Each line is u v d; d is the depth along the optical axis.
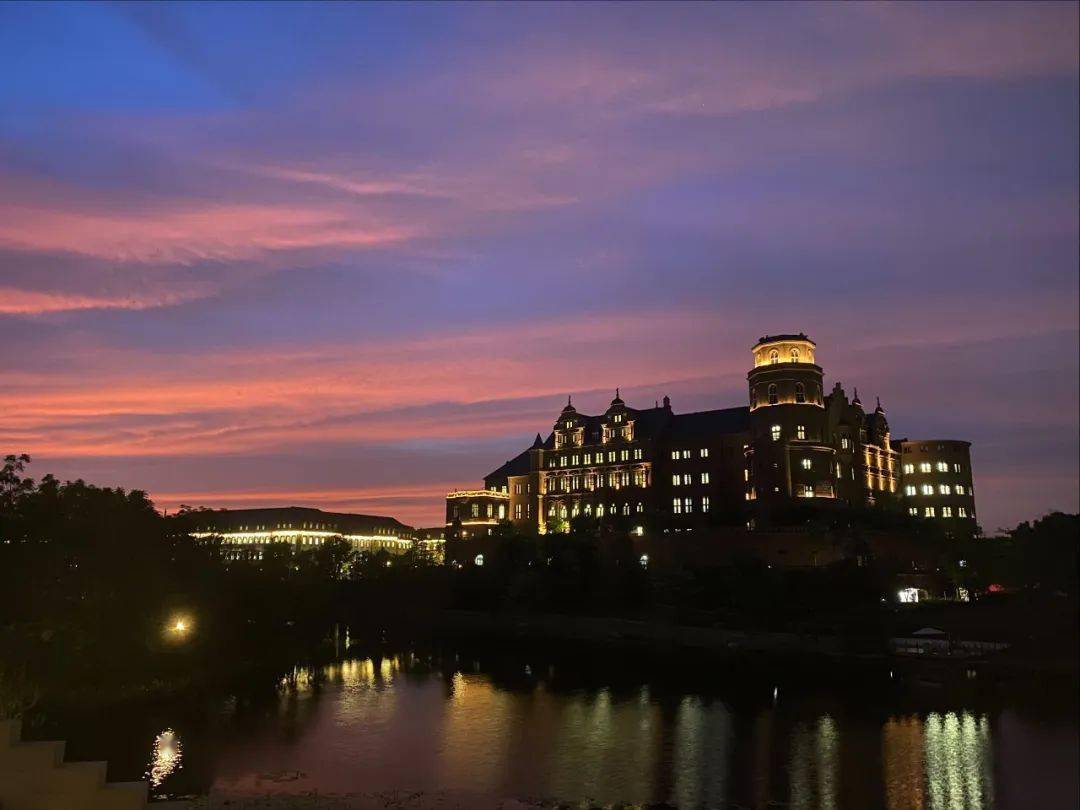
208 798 46.56
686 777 53.09
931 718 69.12
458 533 188.75
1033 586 119.06
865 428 163.38
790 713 71.56
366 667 100.56
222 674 90.56
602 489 171.62
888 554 128.88
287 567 134.12
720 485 157.62
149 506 91.19
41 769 20.00
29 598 69.94
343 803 46.28
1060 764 55.75
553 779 52.50
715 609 121.75
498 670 97.38
